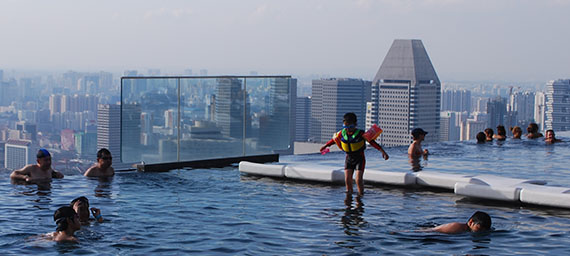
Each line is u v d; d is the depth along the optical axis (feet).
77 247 26.27
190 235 28.43
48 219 31.40
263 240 27.66
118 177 45.96
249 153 56.80
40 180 43.78
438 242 27.37
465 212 33.81
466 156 61.82
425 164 55.11
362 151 39.55
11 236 27.91
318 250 26.09
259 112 57.31
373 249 26.27
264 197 38.04
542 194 35.09
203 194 39.01
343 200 37.14
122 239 27.58
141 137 49.96
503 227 30.17
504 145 74.28
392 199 37.50
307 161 57.16
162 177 46.26
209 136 53.98
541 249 26.43
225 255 25.34
